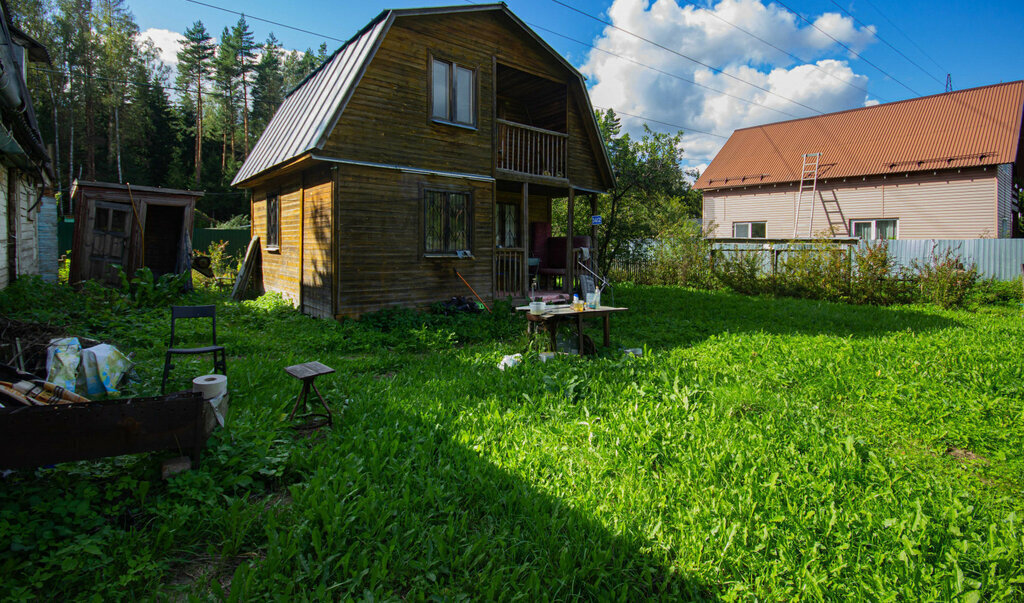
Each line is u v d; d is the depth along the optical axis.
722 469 3.63
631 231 17.78
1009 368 6.34
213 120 46.59
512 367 6.14
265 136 13.21
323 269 9.34
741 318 11.02
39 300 8.17
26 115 7.84
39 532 2.51
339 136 8.74
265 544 2.68
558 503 3.09
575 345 7.87
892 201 18.67
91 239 10.93
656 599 2.42
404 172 9.66
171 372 5.37
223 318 9.23
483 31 10.73
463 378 5.81
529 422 4.49
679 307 12.66
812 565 2.61
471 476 3.38
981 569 2.65
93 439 2.82
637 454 3.80
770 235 21.81
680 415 4.70
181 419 3.07
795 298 14.93
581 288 13.34
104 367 4.57
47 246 13.72
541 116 13.39
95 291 8.92
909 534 2.85
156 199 11.68
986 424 4.58
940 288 13.09
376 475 3.34
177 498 2.94
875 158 19.41
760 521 2.98
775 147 22.83
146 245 14.20
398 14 9.18
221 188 44.47
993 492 3.53
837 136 21.33
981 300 13.16
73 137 38.59
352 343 7.63
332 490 3.09
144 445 2.96
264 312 9.92
